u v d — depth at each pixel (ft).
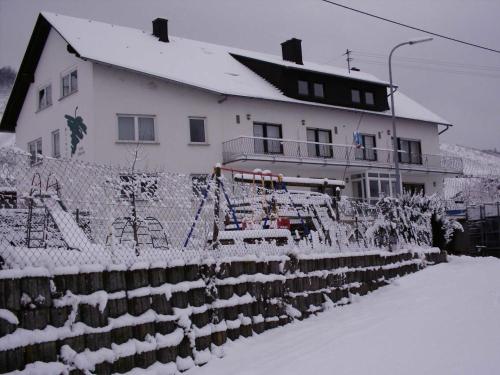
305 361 23.53
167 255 26.18
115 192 24.56
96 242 24.45
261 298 30.32
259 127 90.43
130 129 77.15
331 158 97.30
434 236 56.24
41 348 19.02
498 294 34.94
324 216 42.78
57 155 81.82
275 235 36.14
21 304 18.83
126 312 22.47
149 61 82.48
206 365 25.04
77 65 77.97
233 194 34.24
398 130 111.65
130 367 21.91
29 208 22.75
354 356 23.90
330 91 101.65
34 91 87.45
